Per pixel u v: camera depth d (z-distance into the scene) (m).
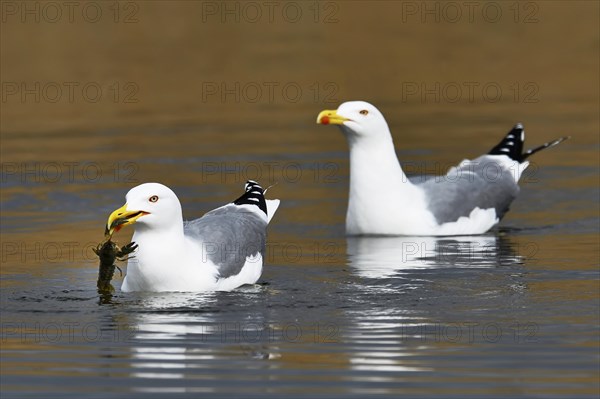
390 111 26.69
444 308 13.42
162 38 34.94
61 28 35.56
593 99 27.45
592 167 21.64
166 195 13.78
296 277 14.96
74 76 30.33
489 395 10.66
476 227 17.75
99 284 14.32
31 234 17.34
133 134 24.75
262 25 37.28
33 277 15.05
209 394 10.77
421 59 32.25
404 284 14.52
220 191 19.78
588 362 11.46
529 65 31.39
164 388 10.95
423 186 17.95
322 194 20.05
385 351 11.90
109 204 19.16
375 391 10.80
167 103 27.95
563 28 36.09
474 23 37.31
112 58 32.28
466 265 15.52
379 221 17.45
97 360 11.77
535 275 14.88
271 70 30.98
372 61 32.12
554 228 17.77
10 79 30.03
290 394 10.74
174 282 14.02
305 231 17.77
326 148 23.27
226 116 26.61
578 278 14.68
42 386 11.05
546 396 10.62
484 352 11.82
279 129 25.09
